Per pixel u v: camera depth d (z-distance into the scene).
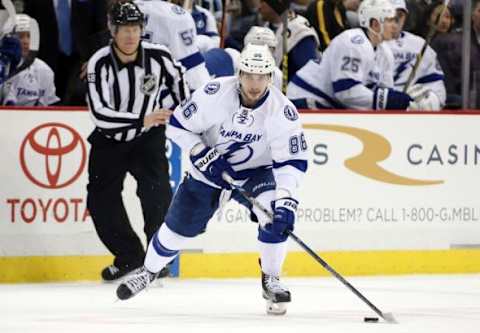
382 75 18.36
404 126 17.48
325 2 18.95
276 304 12.52
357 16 19.06
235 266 16.97
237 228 16.95
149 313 12.70
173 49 16.86
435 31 19.12
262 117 11.83
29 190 16.33
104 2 17.41
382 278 16.98
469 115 17.72
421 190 17.58
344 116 17.25
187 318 12.21
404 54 18.88
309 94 18.06
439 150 17.62
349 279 16.81
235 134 11.97
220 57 17.64
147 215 16.28
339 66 17.73
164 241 12.49
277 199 11.84
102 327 11.35
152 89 16.02
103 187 16.25
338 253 17.28
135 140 16.16
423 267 17.61
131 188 16.52
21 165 16.28
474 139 17.77
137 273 12.81
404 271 17.52
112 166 16.20
